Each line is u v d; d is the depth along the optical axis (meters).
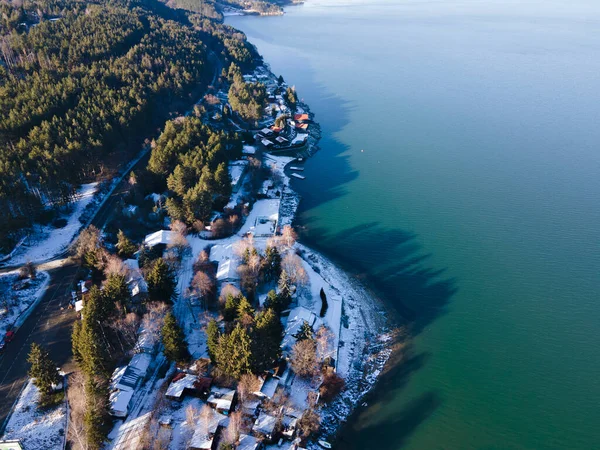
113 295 87.75
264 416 77.94
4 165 117.62
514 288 111.62
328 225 138.50
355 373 91.38
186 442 72.12
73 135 140.62
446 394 87.25
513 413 83.50
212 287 102.25
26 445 69.44
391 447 78.12
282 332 92.69
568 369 91.44
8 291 98.44
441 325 102.56
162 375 84.00
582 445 78.12
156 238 117.69
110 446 70.81
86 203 132.25
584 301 106.94
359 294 111.81
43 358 75.50
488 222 136.00
